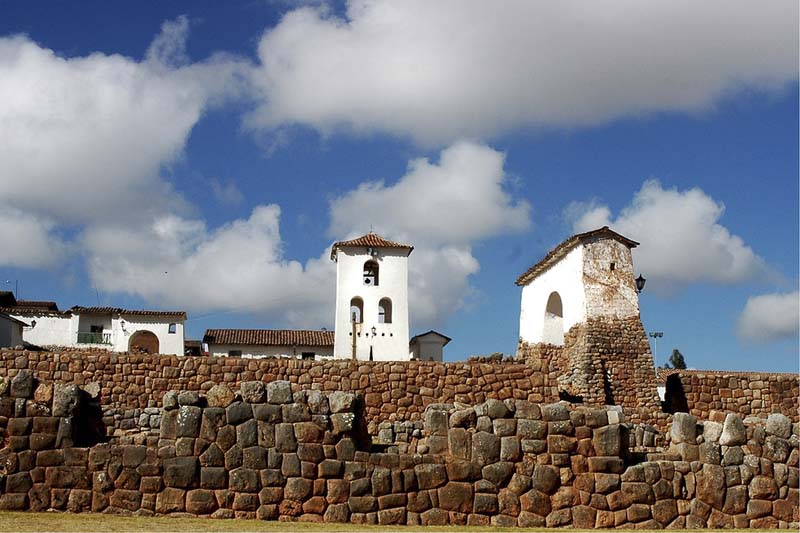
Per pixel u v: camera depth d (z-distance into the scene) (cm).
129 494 1623
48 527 1459
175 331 6650
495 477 1702
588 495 1712
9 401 1655
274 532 1500
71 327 6500
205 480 1639
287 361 3550
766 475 1786
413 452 1800
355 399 1727
